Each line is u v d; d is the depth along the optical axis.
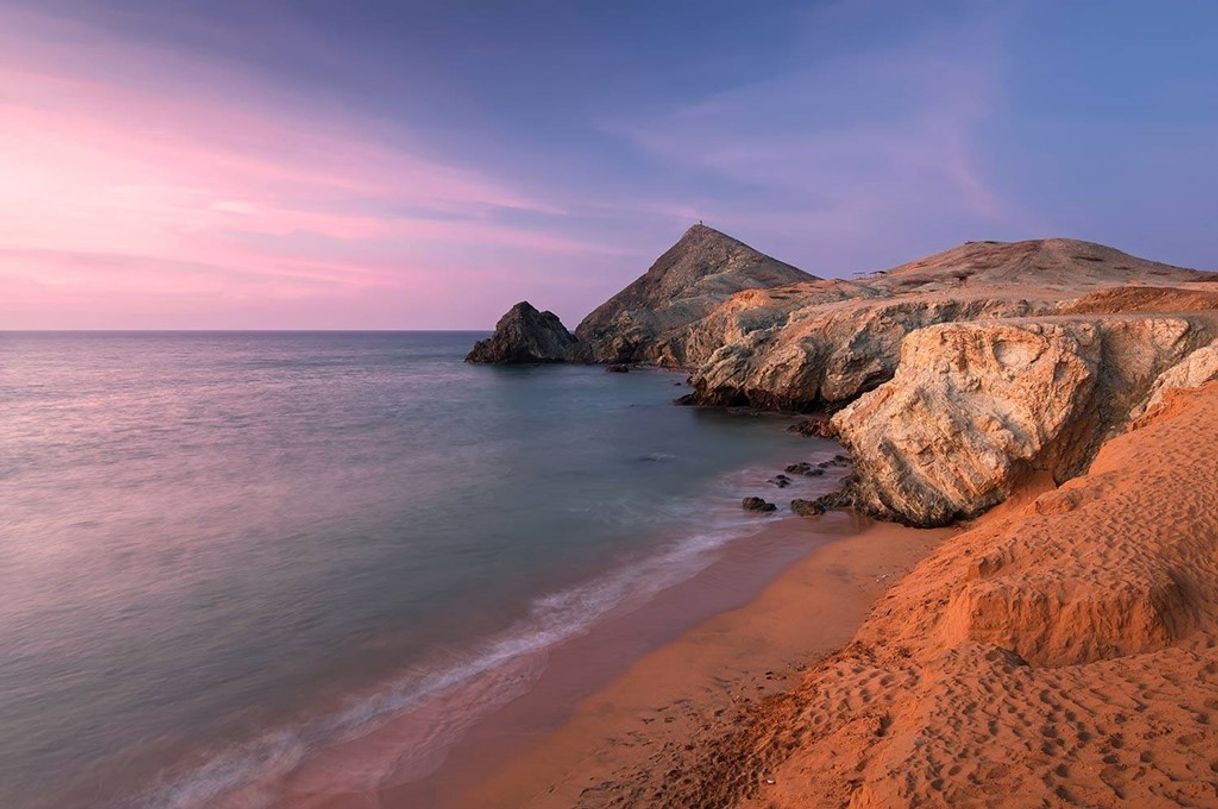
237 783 10.21
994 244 103.94
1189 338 19.55
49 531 22.44
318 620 15.75
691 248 169.88
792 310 73.81
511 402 62.75
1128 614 8.55
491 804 9.35
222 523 23.45
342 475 31.47
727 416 50.88
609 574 18.47
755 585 17.02
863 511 22.64
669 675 12.49
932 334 21.64
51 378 84.94
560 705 11.78
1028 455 19.17
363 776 10.23
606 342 112.88
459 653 14.04
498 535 22.19
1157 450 13.81
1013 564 10.91
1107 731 6.71
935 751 6.95
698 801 8.33
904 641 11.18
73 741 11.32
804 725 9.27
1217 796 5.43
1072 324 20.19
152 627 15.41
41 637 14.91
